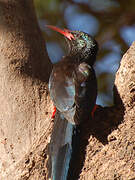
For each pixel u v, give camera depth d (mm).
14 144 11109
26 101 11758
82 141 10586
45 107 11734
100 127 10633
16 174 10625
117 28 19188
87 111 10672
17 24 13078
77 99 10703
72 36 14172
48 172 10359
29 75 12250
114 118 10688
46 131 11047
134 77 10578
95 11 19484
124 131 10391
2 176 10750
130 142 10266
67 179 10141
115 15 19484
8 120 11484
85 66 11828
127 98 10648
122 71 10883
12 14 13219
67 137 10445
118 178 10078
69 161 10219
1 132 11398
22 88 11969
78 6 19328
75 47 13992
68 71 11742
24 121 11383
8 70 12156
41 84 12266
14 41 12680
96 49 13977
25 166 10617
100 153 10375
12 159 10883
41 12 18750
